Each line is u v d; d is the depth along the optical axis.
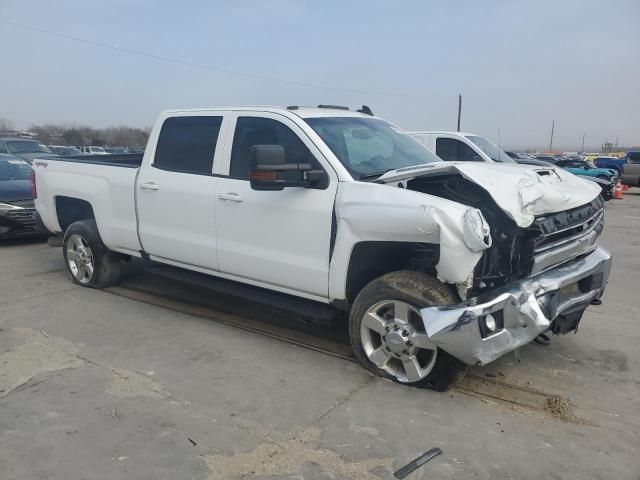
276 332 4.94
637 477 2.91
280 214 4.24
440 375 3.69
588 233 4.11
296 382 3.92
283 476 2.85
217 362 4.25
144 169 5.30
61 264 7.45
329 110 4.81
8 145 16.55
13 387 3.77
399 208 3.55
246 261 4.53
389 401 3.65
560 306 3.88
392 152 4.60
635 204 19.61
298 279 4.23
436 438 3.22
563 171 4.39
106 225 5.70
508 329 3.50
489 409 3.59
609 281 7.19
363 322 3.93
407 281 3.69
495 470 2.93
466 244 3.31
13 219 8.42
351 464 2.96
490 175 3.62
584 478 2.89
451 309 3.44
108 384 3.84
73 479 2.79
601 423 3.46
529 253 3.59
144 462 2.94
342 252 3.90
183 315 5.36
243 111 4.69
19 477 2.80
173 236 5.07
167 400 3.62
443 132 10.06
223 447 3.09
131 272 6.97
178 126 5.13
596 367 4.29
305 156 4.21
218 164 4.73
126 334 4.82
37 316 5.25
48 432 3.20
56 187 6.20
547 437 3.27
